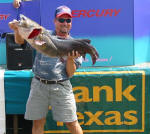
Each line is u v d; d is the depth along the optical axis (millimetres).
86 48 2846
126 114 3854
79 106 3832
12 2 4145
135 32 3961
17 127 4293
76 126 3342
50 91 3219
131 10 3867
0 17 4156
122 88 3801
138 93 3812
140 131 3893
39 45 2562
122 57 3979
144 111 3848
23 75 3760
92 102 3822
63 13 3074
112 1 3855
